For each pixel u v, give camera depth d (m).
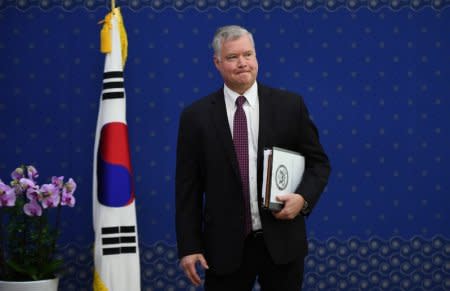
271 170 6.66
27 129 12.20
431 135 12.41
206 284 7.29
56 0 12.24
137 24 12.27
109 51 11.12
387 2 12.41
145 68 12.26
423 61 12.44
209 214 7.12
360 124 12.36
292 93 7.42
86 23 12.26
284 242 6.94
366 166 12.34
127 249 10.83
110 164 10.88
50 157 12.20
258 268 7.13
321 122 12.34
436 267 12.34
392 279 12.31
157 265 12.23
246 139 7.12
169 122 12.27
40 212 10.12
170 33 12.30
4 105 12.20
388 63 12.41
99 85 12.26
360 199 12.31
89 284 12.14
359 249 12.30
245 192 7.03
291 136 7.21
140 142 12.26
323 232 12.28
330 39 12.37
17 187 10.23
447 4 12.45
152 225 12.23
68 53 12.24
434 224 12.38
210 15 12.33
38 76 12.23
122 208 10.85
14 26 12.21
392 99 12.40
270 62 12.33
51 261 10.73
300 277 7.14
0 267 10.72
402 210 12.36
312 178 7.08
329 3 12.37
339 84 12.36
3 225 11.67
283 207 6.82
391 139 12.38
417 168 12.40
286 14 12.34
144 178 12.24
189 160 7.35
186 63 12.28
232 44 7.01
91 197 12.18
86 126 12.24
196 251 7.21
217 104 7.32
